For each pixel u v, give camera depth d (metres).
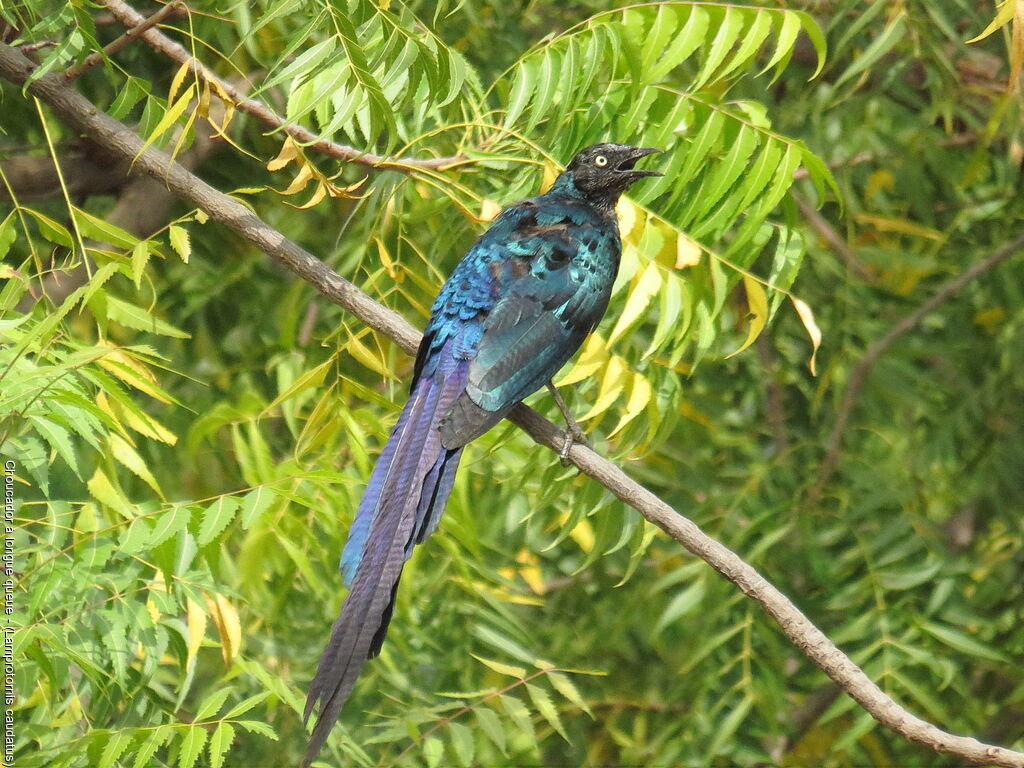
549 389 8.99
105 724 8.77
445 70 8.24
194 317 15.09
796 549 13.15
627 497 7.96
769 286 8.94
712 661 13.26
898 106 14.69
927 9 13.27
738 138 8.90
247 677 11.94
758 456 14.50
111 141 8.67
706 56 9.44
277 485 7.99
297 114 7.87
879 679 11.73
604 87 10.63
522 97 9.04
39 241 13.20
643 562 14.54
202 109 8.27
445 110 11.19
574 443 8.55
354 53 7.64
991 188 15.82
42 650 7.46
